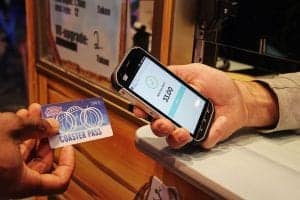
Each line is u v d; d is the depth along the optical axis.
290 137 0.75
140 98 0.63
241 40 0.91
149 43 1.12
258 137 0.74
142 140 0.69
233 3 0.88
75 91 1.16
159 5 0.87
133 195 1.01
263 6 0.87
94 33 1.11
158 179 0.88
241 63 1.02
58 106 0.64
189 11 0.88
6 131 0.54
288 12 0.85
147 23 1.74
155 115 0.63
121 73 0.62
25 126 0.56
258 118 0.74
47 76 1.28
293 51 0.86
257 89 0.76
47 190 0.61
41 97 1.34
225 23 0.90
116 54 1.05
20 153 0.56
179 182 0.80
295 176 0.60
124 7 1.03
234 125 0.69
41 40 1.31
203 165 0.61
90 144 1.13
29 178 0.57
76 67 1.20
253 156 0.66
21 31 3.28
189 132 0.63
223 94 0.69
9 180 0.54
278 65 0.96
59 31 1.24
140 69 0.65
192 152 0.65
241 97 0.71
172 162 0.63
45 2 1.26
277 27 0.87
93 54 1.12
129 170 1.01
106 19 1.07
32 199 1.39
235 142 0.70
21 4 3.29
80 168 1.19
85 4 1.12
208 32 0.90
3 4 3.28
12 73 3.19
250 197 0.54
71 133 0.64
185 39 0.89
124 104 0.97
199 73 0.70
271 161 0.64
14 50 3.26
